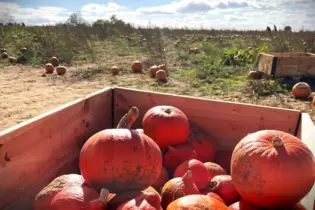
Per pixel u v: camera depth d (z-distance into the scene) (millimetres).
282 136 2113
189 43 22344
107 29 28344
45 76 11469
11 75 11656
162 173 2615
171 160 2807
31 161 2154
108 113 3359
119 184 2020
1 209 1882
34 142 2180
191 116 3207
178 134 2896
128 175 2012
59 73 11766
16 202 2012
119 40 23781
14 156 1987
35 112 6703
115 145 2039
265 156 1974
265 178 1942
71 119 2670
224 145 3135
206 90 9047
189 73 11383
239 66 12906
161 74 10438
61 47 16750
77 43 19109
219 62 12852
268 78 10047
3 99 7832
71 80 10664
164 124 2879
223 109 3078
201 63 13289
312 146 2213
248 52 13922
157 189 2475
